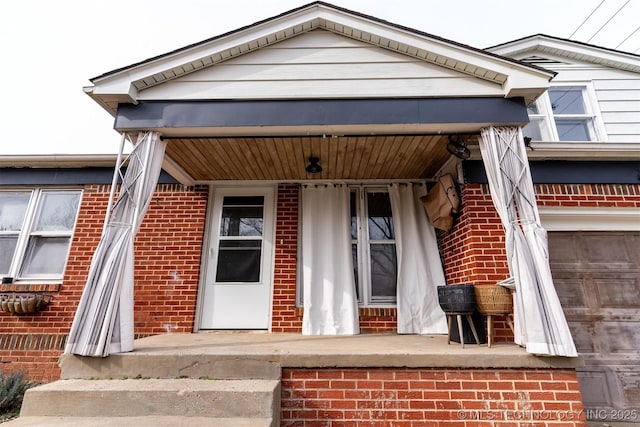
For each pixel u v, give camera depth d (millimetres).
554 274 4324
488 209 4238
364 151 4273
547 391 2783
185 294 4785
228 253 5129
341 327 4594
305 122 3412
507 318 3545
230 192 5371
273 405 2434
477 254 4059
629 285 4293
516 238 3080
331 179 5246
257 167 4758
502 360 2816
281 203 5219
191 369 2799
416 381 2826
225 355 2836
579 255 4387
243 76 3537
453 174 4723
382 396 2797
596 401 3922
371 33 3529
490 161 3383
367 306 4902
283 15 3578
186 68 3500
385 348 3154
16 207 5211
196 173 4949
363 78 3525
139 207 3174
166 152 4219
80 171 5191
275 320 4746
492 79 3479
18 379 3900
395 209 5145
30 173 5160
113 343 2830
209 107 3455
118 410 2412
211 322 4828
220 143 3990
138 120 3393
